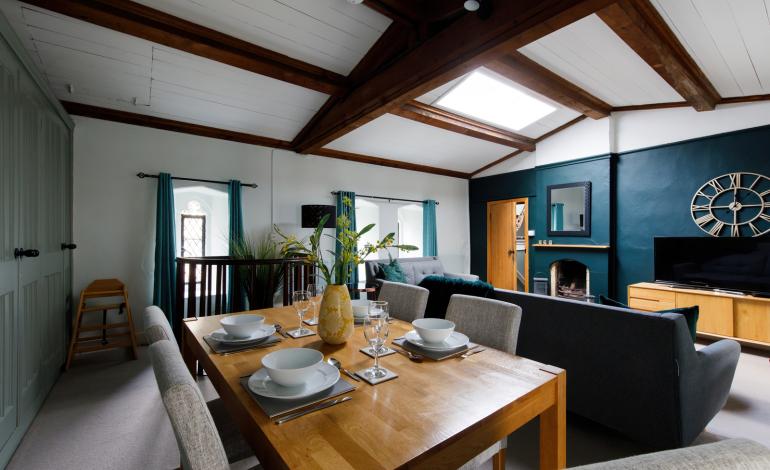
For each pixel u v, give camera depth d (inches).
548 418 49.9
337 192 216.1
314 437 34.2
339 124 158.9
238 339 62.0
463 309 72.1
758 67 127.0
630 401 75.9
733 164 159.0
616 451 78.4
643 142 187.6
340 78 144.8
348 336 61.9
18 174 82.7
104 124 149.9
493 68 141.5
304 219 185.5
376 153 225.5
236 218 176.1
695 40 112.3
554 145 224.2
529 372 49.9
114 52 119.3
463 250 286.7
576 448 79.5
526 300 93.4
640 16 100.5
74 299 142.6
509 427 41.5
